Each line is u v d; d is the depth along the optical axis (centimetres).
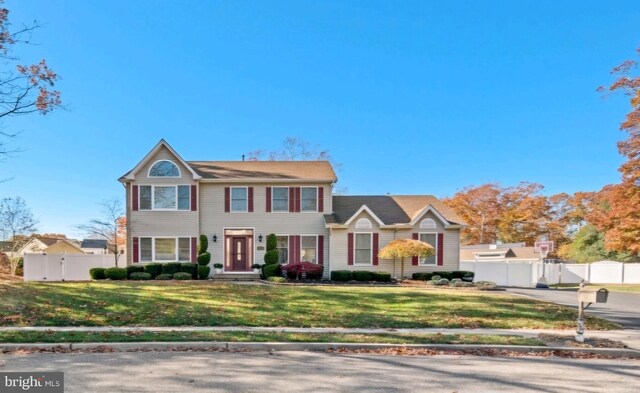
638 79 1923
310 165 2539
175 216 2233
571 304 1365
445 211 2428
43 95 1280
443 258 2239
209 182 2283
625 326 981
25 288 1343
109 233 2852
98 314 1005
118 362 647
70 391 512
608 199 2219
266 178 2291
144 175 2234
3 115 1267
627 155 2017
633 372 626
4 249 2938
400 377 583
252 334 829
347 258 2217
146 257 2214
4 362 644
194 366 629
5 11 1163
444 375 595
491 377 588
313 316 1041
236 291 1453
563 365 663
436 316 1066
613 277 2711
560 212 4500
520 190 4575
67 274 2300
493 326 961
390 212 2392
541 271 2531
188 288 1508
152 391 513
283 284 1852
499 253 3691
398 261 2214
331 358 690
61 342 753
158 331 849
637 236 1953
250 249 2283
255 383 548
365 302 1280
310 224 2298
